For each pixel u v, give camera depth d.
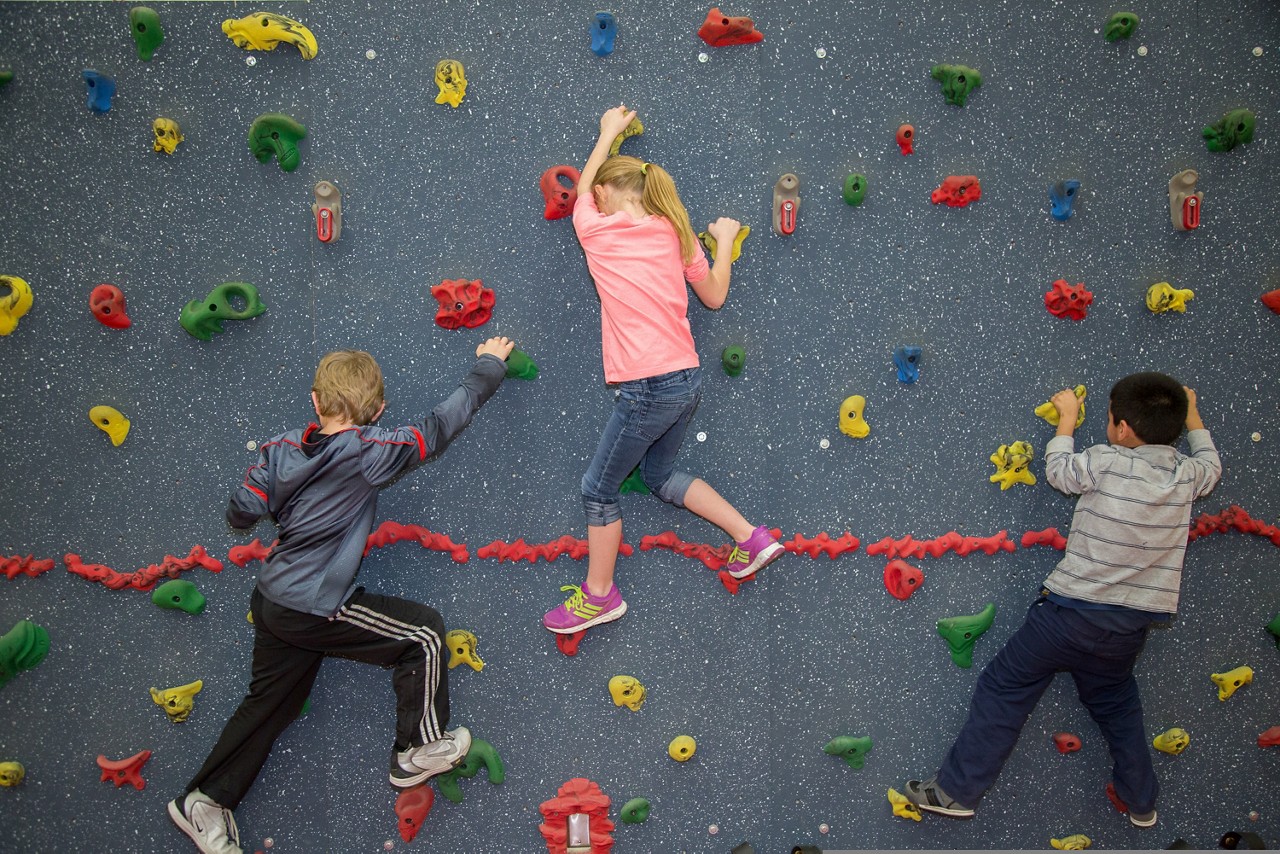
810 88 2.30
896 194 2.32
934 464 2.34
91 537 2.26
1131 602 2.08
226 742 2.10
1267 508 2.38
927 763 2.35
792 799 2.34
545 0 2.26
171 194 2.25
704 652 2.33
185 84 2.24
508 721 2.31
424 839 2.31
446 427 2.03
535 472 2.30
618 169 2.06
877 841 2.35
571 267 2.29
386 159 2.26
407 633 2.07
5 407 2.25
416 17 2.25
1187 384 2.38
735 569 2.20
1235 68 2.37
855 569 2.34
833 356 2.32
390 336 2.27
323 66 2.25
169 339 2.26
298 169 2.25
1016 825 2.38
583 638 2.31
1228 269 2.38
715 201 2.30
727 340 2.31
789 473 2.33
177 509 2.27
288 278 2.26
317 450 1.97
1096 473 2.11
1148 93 2.36
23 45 2.22
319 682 2.29
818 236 2.31
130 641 2.27
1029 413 2.35
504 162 2.27
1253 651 2.38
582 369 2.30
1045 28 2.33
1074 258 2.36
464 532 2.30
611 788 2.32
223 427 2.27
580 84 2.27
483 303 2.24
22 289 2.22
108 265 2.25
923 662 2.35
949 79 2.28
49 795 2.26
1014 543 2.35
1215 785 2.38
